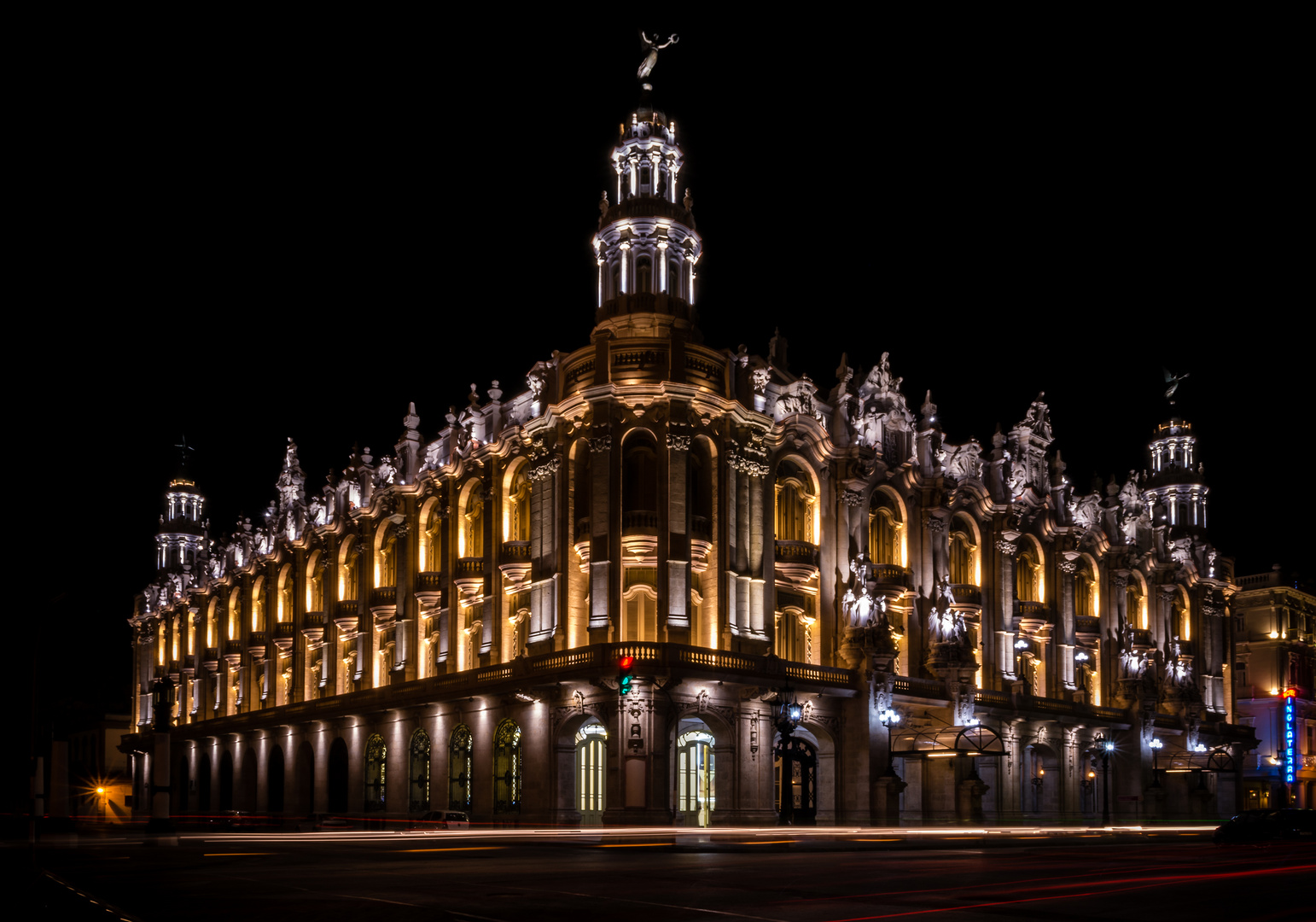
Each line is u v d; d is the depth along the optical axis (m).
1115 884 23.58
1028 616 64.88
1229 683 82.31
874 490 58.56
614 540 48.69
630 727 45.78
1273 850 38.22
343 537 70.62
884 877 25.39
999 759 60.81
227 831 64.62
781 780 53.09
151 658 99.31
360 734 65.19
